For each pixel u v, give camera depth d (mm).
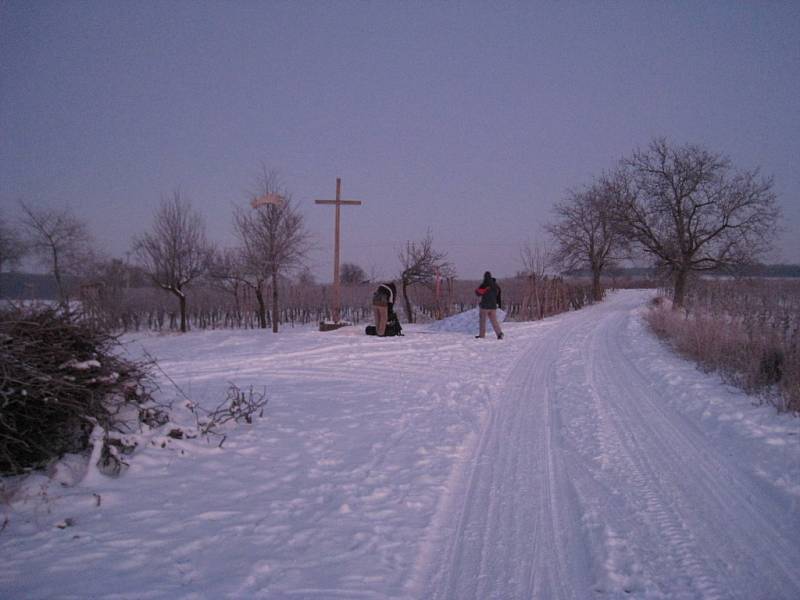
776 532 4660
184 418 7078
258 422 7758
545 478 5965
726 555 4285
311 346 15961
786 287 22703
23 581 3734
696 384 10414
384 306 19016
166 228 26328
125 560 4055
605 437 7367
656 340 17891
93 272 29156
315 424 7844
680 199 33000
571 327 23188
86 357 5910
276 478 5789
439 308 28312
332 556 4246
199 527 4633
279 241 24875
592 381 11250
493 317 18547
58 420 5496
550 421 8242
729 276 34375
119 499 5082
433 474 6027
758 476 5832
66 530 4480
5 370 4977
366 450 6785
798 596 3727
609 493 5527
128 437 5848
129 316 26750
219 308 32781
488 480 5930
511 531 4758
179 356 14070
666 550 4371
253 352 14797
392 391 10242
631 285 79562
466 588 3895
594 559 4254
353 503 5227
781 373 9742
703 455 6625
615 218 35219
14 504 4852
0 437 5074
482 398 9758
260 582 3834
